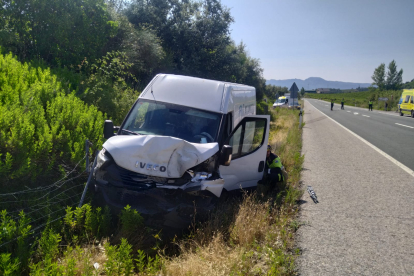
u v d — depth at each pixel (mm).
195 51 21547
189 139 5391
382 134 17969
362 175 8758
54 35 11367
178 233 4727
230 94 6105
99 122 6883
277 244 4523
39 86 7133
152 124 5629
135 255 4031
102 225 4234
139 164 4328
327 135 17250
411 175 8805
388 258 4355
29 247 3807
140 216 4121
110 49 14172
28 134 4887
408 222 5582
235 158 6121
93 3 11867
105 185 4484
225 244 4566
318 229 5203
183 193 4602
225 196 6234
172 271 3645
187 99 5902
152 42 16797
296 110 30734
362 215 5852
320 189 7410
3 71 7531
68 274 3156
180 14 21156
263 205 5809
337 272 3979
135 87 14492
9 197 4344
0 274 2980
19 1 10836
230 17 22266
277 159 7414
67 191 5031
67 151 5473
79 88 9695
